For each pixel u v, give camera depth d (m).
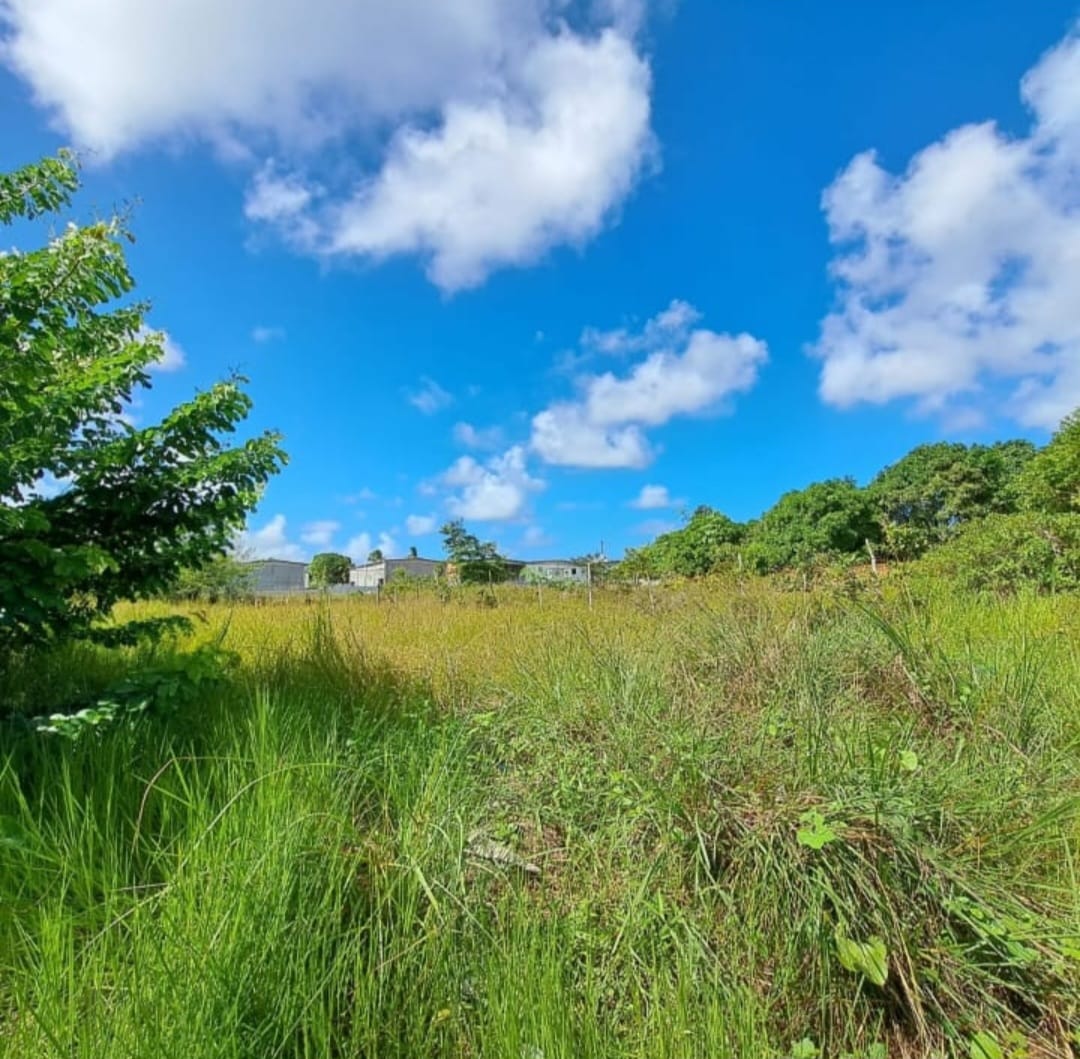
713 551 21.78
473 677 4.73
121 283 3.93
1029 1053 1.60
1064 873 2.06
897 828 1.92
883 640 4.08
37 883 1.86
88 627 3.97
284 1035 1.43
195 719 3.26
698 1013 1.57
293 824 1.92
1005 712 3.21
